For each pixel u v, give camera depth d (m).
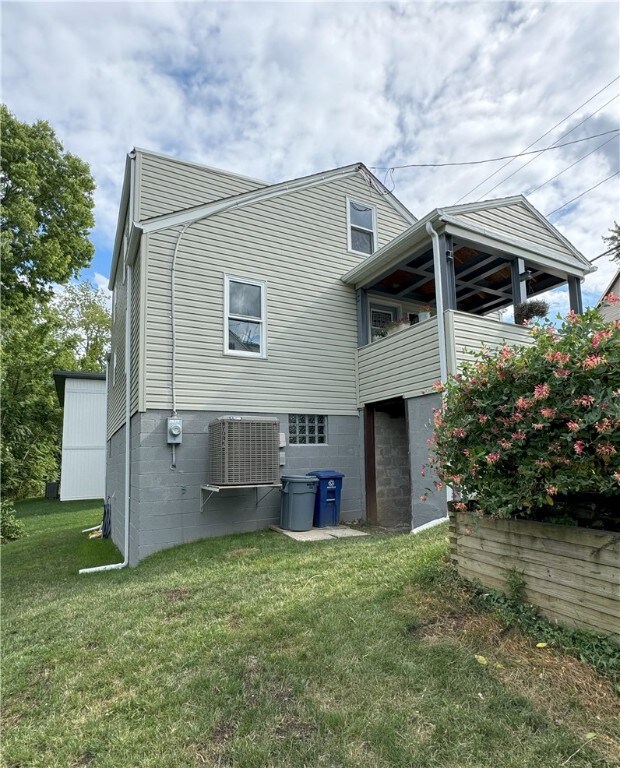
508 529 2.94
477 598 3.04
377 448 8.55
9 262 14.53
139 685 2.67
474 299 10.41
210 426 6.82
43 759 2.14
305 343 8.15
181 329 6.96
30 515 14.05
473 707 2.12
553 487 2.47
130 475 7.07
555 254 7.66
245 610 3.55
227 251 7.54
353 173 9.36
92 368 29.77
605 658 2.23
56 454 22.42
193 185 8.08
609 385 2.32
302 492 6.90
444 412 3.28
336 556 4.85
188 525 6.62
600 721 1.95
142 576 5.14
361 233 9.33
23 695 2.76
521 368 2.74
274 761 1.95
